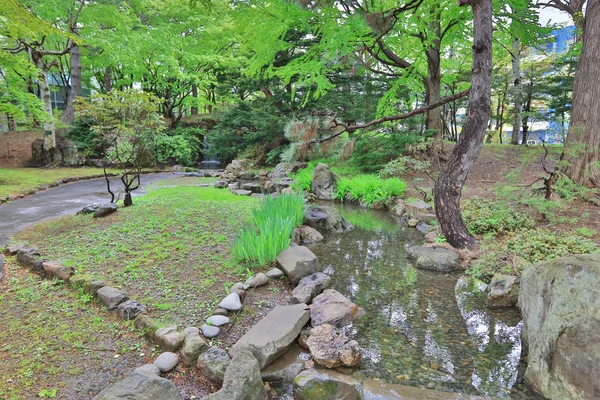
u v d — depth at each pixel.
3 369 2.16
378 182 9.04
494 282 3.63
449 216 4.86
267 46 7.68
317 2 4.27
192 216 6.15
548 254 4.20
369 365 2.47
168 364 2.25
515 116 14.37
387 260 4.87
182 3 16.08
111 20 14.02
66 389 2.01
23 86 16.03
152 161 15.30
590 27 6.31
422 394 2.16
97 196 8.34
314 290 3.58
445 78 13.33
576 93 6.50
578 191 5.70
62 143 13.91
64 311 2.92
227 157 17.59
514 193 5.79
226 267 4.02
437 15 8.09
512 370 2.42
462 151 4.67
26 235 4.93
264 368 2.42
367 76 12.11
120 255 4.23
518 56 13.73
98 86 21.94
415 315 3.25
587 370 1.90
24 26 6.39
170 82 17.89
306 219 6.36
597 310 1.92
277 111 14.23
